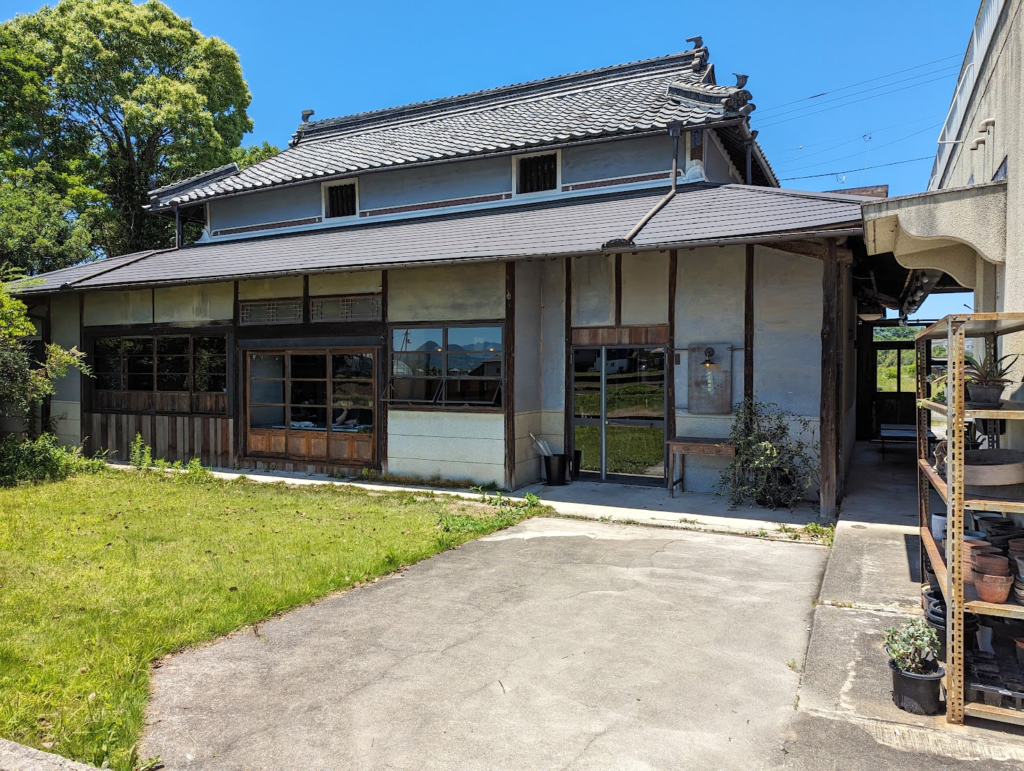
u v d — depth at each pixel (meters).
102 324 12.22
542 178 10.70
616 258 9.04
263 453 10.80
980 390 3.57
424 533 6.38
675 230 7.49
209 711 3.12
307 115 16.17
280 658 3.68
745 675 3.45
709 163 9.92
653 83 12.55
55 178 19.86
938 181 11.99
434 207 11.38
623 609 4.41
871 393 14.20
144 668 3.51
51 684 3.29
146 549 5.75
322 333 10.15
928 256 5.75
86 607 4.34
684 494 8.39
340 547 5.82
